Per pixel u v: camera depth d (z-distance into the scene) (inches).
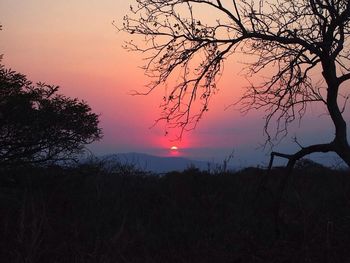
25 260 295.1
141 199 491.2
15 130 461.4
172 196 498.6
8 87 461.4
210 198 488.4
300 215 447.8
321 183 564.7
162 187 524.4
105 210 433.1
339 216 445.7
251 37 339.0
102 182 497.0
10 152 471.2
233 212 468.4
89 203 443.8
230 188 523.5
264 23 340.8
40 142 476.1
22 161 471.5
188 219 450.6
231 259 379.9
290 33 335.3
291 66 346.3
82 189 484.4
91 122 500.7
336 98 360.2
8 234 333.4
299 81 351.6
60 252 324.5
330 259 355.3
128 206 468.8
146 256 352.2
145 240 392.8
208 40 339.6
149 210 471.5
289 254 375.9
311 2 331.0
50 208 409.1
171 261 369.7
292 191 513.3
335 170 616.1
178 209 466.3
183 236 414.9
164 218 451.8
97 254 322.7
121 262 331.0
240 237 416.5
